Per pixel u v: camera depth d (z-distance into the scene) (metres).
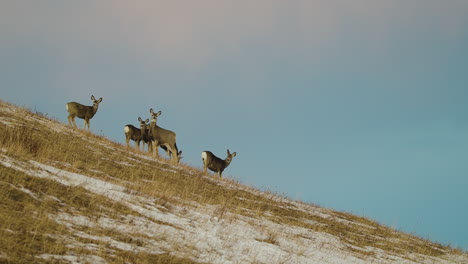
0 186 37.56
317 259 46.66
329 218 75.44
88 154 72.44
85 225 36.56
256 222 56.84
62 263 28.70
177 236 39.59
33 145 59.91
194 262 34.94
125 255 32.66
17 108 93.38
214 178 86.81
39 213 35.53
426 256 63.53
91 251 31.72
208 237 42.06
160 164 84.62
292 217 67.75
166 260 33.53
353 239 62.84
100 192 46.28
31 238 30.94
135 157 84.75
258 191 84.94
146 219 42.53
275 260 41.22
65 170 53.66
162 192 56.25
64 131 87.75
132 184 56.47
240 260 38.25
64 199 40.47
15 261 27.19
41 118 93.56
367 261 52.34
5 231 30.58
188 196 61.25
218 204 61.50
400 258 58.22
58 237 32.59
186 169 88.06
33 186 40.53
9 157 47.12
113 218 40.09
